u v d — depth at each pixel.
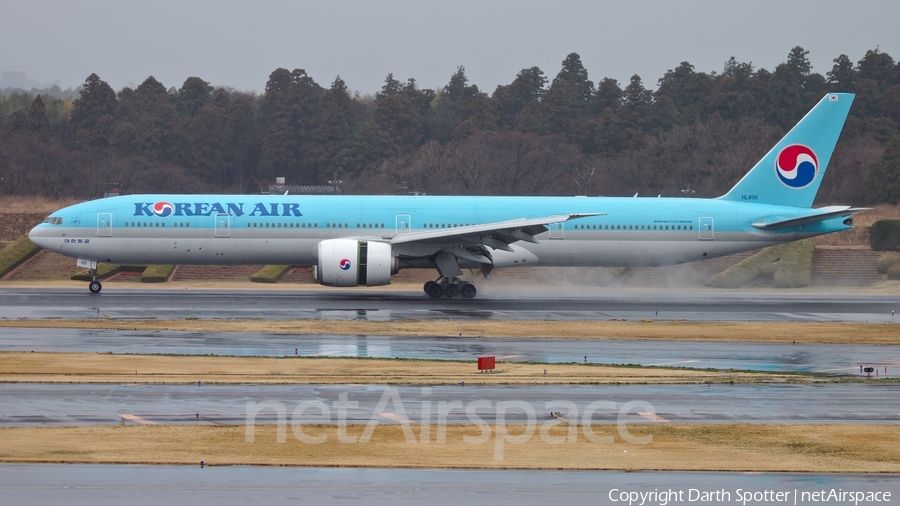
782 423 101.69
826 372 131.38
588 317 191.00
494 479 81.44
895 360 142.12
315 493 76.81
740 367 135.00
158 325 167.38
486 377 122.75
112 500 74.19
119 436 92.00
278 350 142.62
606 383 120.25
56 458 84.44
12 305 195.25
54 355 134.12
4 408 101.62
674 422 101.56
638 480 82.06
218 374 121.88
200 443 90.31
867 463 87.44
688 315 198.25
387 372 125.12
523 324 176.62
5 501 73.44
